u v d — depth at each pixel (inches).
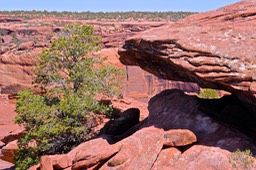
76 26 688.4
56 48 653.9
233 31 405.7
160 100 529.3
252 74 357.4
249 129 448.1
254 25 415.8
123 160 399.5
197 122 438.9
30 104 587.5
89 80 634.2
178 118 458.0
